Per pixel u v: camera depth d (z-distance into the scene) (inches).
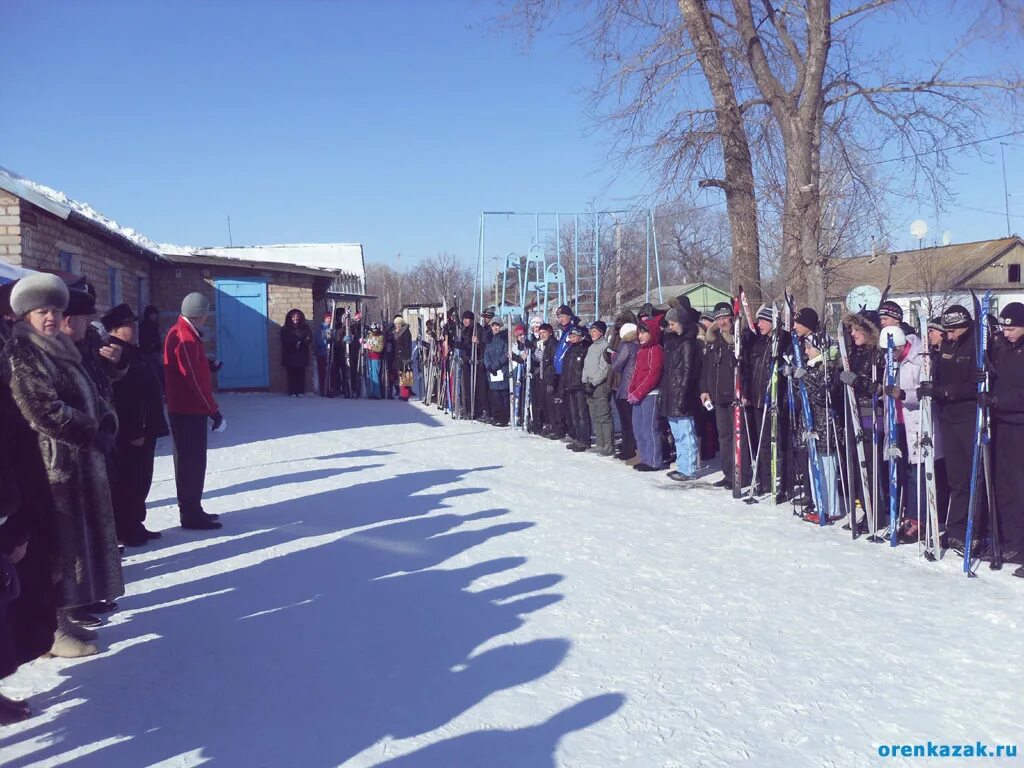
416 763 127.2
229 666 163.8
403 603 198.7
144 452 248.8
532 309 708.7
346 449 443.5
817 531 271.9
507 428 545.3
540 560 234.2
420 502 308.7
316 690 152.9
